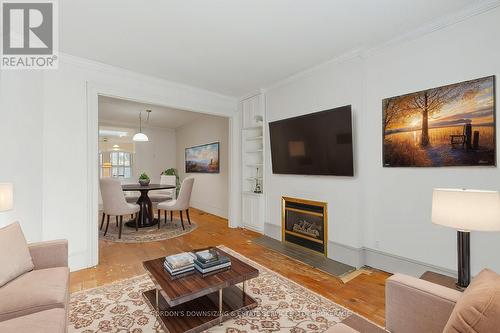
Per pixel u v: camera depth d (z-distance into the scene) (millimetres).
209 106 4422
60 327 1215
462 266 1537
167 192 6316
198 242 3924
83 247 2971
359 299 2244
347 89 3014
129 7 2090
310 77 3451
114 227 4867
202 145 6727
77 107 2975
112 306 2111
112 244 3826
